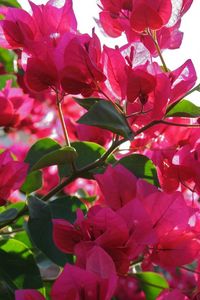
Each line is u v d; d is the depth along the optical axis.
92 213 0.52
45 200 0.60
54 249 0.56
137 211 0.51
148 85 0.56
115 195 0.55
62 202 0.59
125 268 0.50
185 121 0.64
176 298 0.51
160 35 0.64
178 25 0.64
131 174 0.55
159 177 0.60
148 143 0.64
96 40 0.58
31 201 0.58
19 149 0.86
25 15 0.62
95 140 0.69
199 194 0.59
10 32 0.62
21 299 0.49
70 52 0.57
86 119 0.55
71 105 0.84
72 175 0.60
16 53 0.80
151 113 0.57
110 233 0.50
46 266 0.66
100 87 0.60
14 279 0.58
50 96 0.83
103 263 0.47
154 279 0.68
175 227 0.54
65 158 0.58
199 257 0.54
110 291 0.45
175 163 0.59
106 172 0.55
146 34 0.63
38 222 0.57
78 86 0.59
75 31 0.62
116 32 0.66
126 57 0.57
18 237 0.68
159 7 0.62
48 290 0.64
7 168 0.58
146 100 0.57
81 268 0.49
